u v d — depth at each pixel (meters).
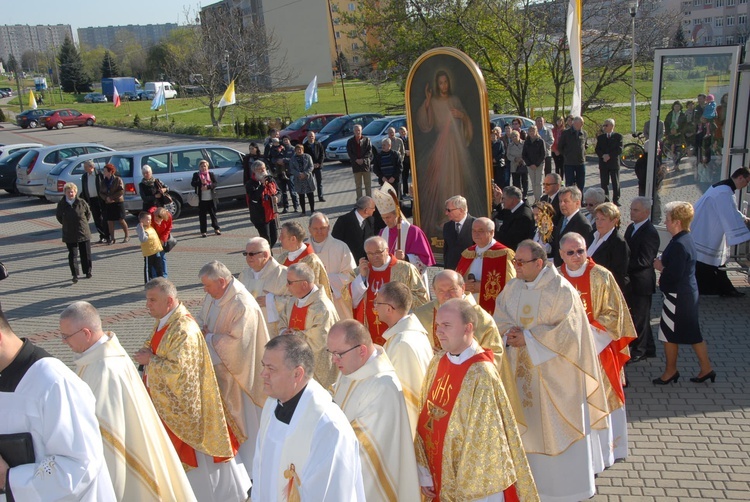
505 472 4.10
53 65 107.94
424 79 10.68
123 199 16.31
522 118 24.12
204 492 5.65
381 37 30.91
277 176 18.17
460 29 27.94
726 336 8.73
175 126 44.28
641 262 7.70
